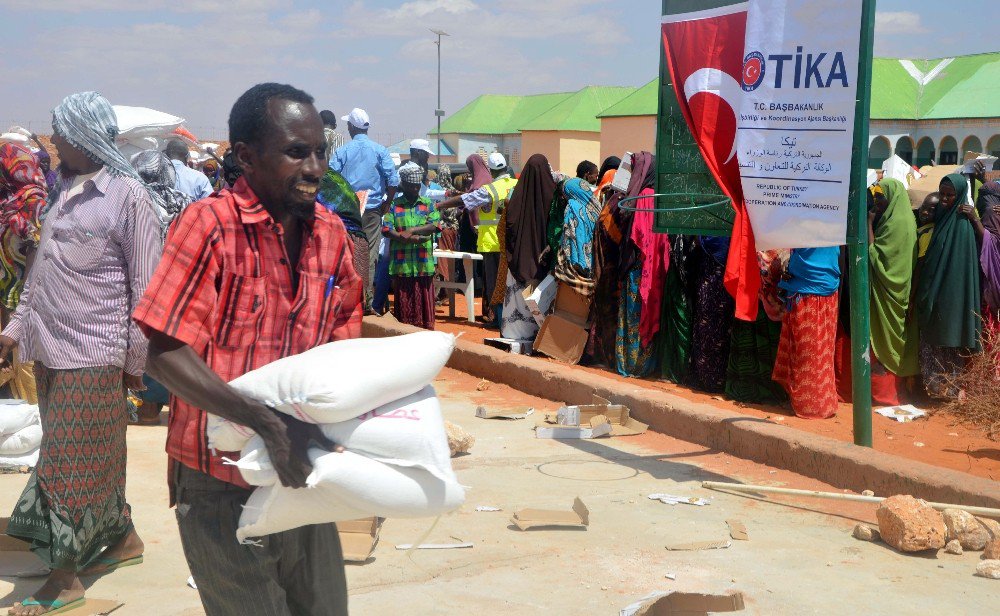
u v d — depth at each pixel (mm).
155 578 4332
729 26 6289
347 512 2398
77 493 3988
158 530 4934
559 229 10555
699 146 6516
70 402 3967
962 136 58625
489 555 4652
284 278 2564
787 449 6223
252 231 2500
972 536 4812
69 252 3939
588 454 6609
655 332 9711
